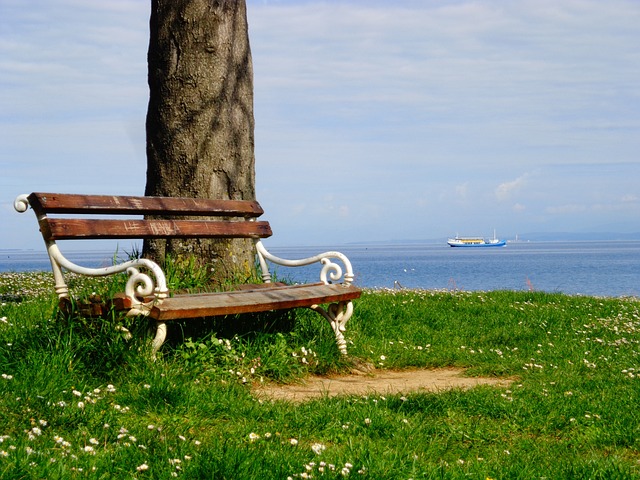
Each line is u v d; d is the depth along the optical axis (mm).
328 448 4320
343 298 7094
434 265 113125
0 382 4723
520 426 5105
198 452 3926
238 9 8781
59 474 3385
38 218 5766
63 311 5812
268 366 6406
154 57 8594
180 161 8492
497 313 11086
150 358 5523
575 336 9430
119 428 4336
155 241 8547
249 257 8828
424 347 8438
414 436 4613
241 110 8797
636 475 3971
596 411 5422
